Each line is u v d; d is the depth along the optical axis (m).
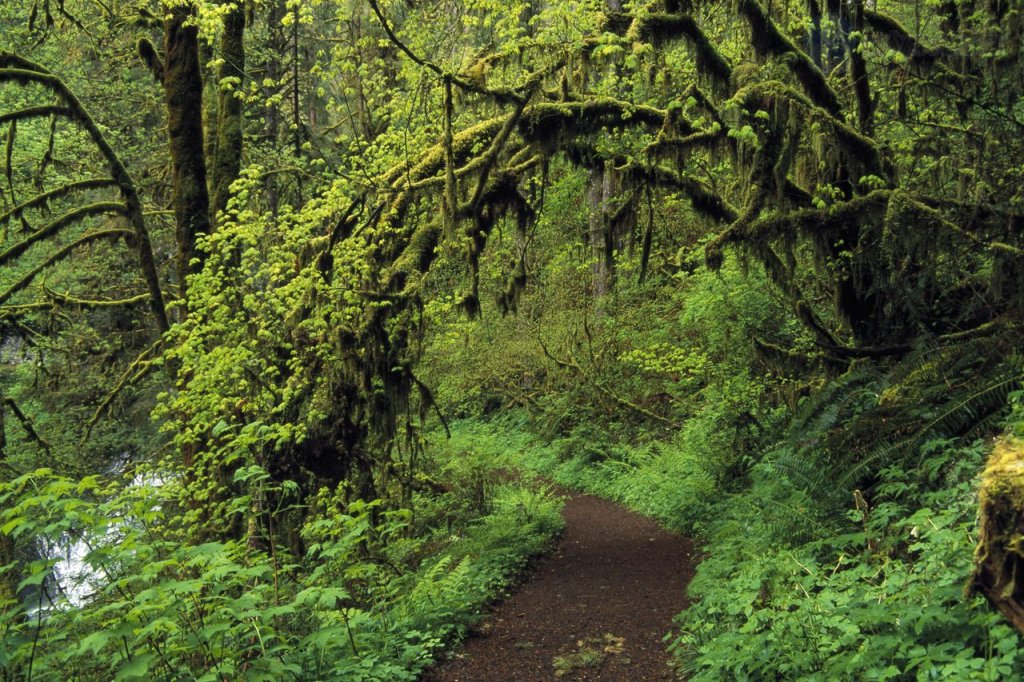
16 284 12.80
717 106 9.08
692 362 11.52
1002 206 7.75
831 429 7.34
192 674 5.00
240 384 9.20
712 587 6.97
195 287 9.48
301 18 9.52
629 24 8.95
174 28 11.92
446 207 9.45
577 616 7.57
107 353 17.67
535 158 10.25
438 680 6.05
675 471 12.81
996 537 3.08
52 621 4.89
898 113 9.41
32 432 14.73
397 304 9.98
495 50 9.70
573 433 18.09
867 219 8.26
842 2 8.87
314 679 5.53
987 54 8.09
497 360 19.12
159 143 17.58
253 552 7.51
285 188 17.02
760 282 10.73
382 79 10.74
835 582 5.46
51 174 15.59
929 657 3.86
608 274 15.63
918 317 8.13
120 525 5.02
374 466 10.57
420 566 9.70
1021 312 7.07
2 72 11.27
